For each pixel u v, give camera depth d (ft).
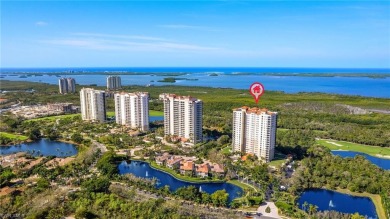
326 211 488.85
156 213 463.01
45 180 586.86
